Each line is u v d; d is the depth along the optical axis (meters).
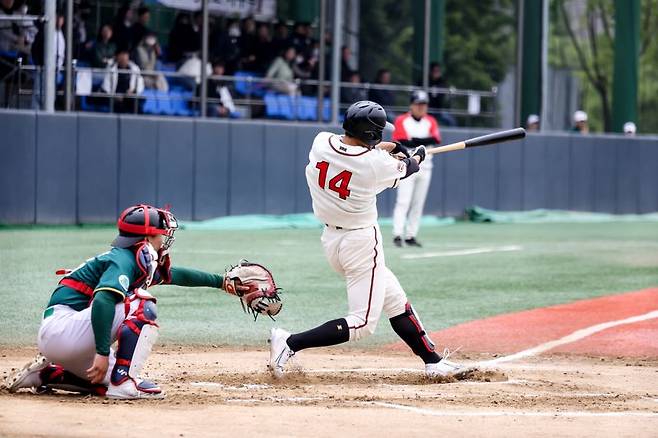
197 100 71.62
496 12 99.56
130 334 21.77
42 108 63.03
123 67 68.00
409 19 88.38
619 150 88.31
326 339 24.94
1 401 21.38
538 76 89.81
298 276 45.22
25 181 61.12
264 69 75.62
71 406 20.98
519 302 39.88
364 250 24.91
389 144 26.02
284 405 21.73
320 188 24.77
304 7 83.56
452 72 98.88
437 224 76.56
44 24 61.84
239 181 69.31
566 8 120.88
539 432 19.75
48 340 21.55
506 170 81.75
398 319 25.80
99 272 21.98
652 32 127.50
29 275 43.22
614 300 40.62
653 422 20.97
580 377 26.72
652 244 63.44
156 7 74.88
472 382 25.59
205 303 38.53
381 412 21.19
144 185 65.50
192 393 22.98
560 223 80.81
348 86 79.75
